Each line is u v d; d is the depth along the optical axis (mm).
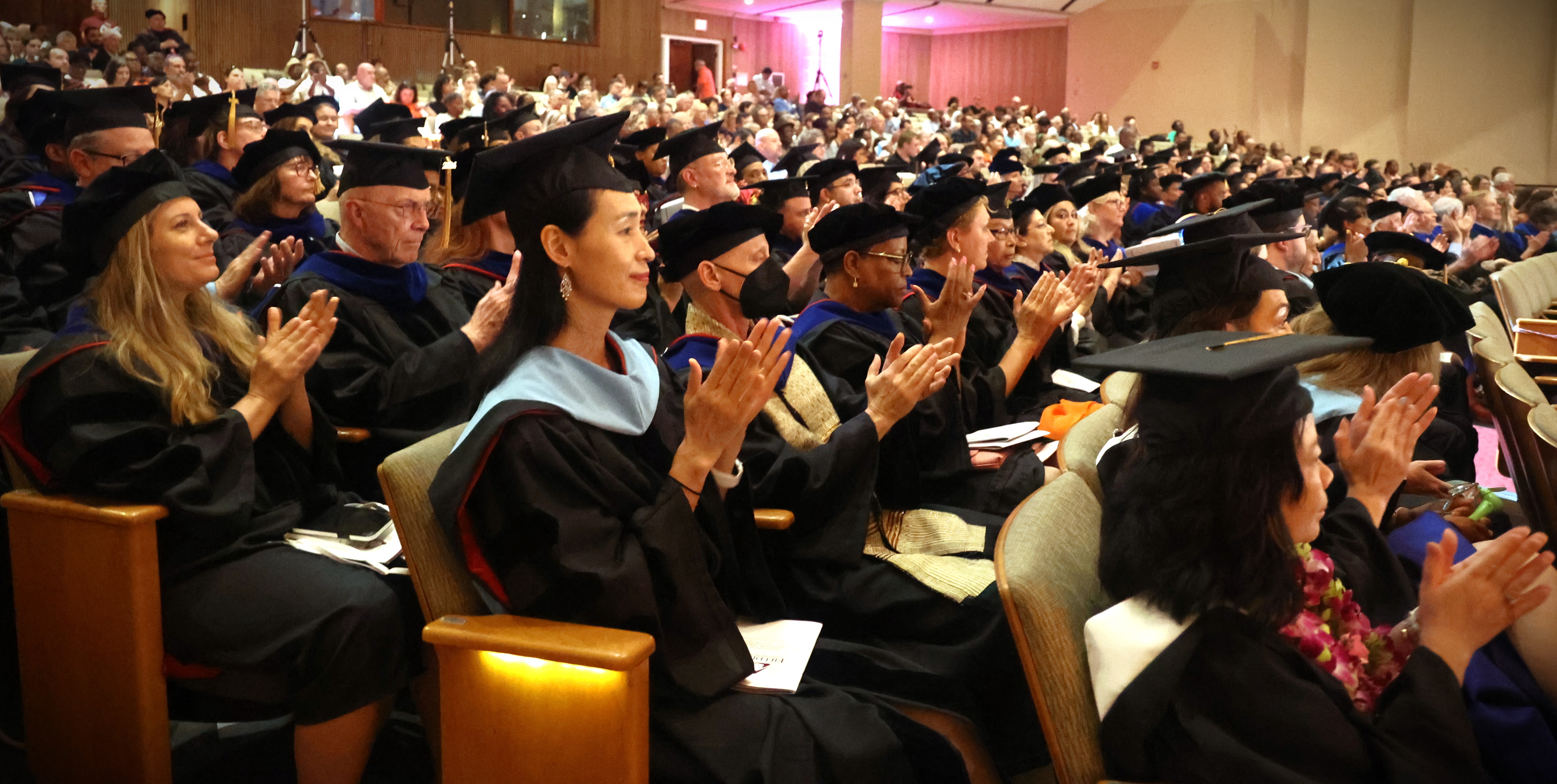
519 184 2154
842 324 3617
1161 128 29703
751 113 17969
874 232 3639
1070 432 2709
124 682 2529
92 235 2674
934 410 3381
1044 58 32344
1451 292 2789
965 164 9703
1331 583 1962
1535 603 1800
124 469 2525
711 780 2139
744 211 3191
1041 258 6082
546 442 2117
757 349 2223
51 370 2570
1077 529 2111
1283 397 1796
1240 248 3383
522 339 2227
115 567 2494
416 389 3441
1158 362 1873
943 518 3121
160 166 2695
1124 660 1784
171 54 15289
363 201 3734
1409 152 26125
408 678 2596
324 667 2449
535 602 2127
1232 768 1692
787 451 2883
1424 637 1836
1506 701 2078
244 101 7508
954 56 34250
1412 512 2918
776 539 2885
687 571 2199
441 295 4043
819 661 2535
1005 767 2697
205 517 2533
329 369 3525
